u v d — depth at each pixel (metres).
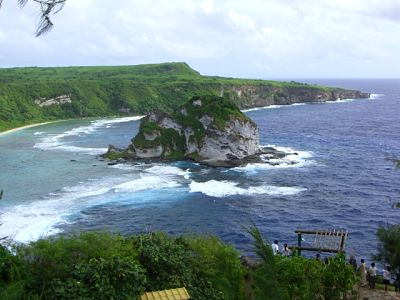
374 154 82.94
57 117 160.25
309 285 13.49
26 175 66.56
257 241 9.09
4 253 14.35
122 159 80.00
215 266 17.50
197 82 192.88
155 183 62.12
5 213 47.88
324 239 31.84
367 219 47.41
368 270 22.03
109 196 55.44
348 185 61.00
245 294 12.31
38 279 13.91
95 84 184.12
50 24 7.41
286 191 58.19
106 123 146.62
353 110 176.38
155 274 16.42
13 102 150.38
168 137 83.25
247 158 77.88
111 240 17.41
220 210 50.56
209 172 69.81
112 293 13.45
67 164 75.19
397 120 140.75
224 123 77.50
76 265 14.40
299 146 94.00
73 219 46.59
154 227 44.97
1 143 99.56
